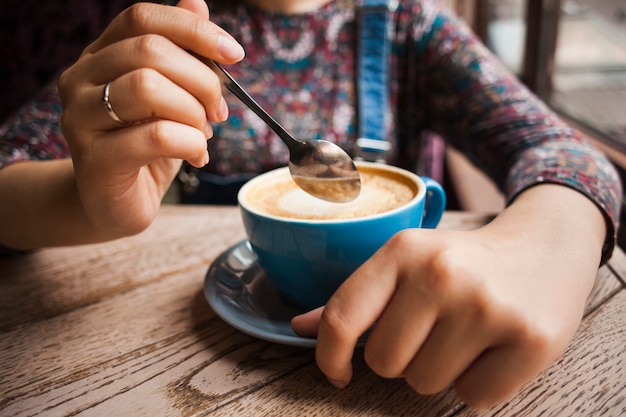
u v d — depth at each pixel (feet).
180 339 1.06
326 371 0.90
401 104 2.28
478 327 0.83
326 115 2.19
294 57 2.19
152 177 1.24
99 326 1.11
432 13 2.16
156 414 0.89
